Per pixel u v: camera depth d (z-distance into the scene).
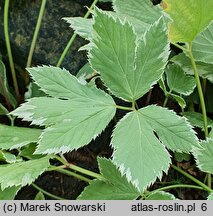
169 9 0.35
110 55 0.35
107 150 0.46
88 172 0.37
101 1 0.46
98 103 0.35
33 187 0.45
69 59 0.46
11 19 0.46
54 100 0.35
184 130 0.33
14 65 0.47
